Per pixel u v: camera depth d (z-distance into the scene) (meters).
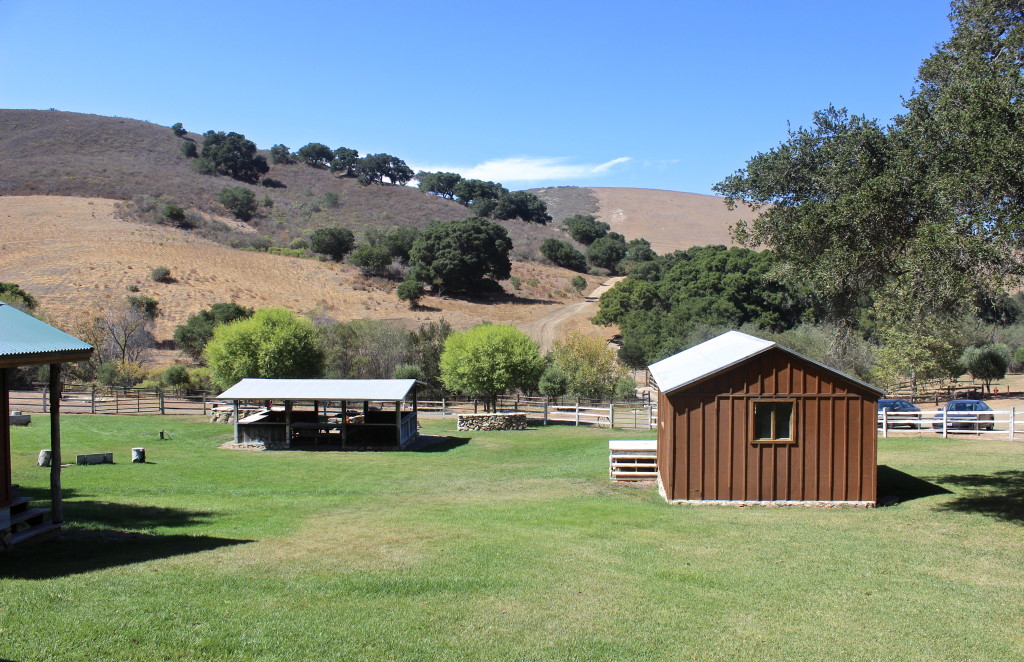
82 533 11.23
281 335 34.78
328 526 12.32
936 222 11.97
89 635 6.66
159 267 64.50
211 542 10.85
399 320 66.19
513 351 33.88
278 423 25.41
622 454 17.98
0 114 131.88
